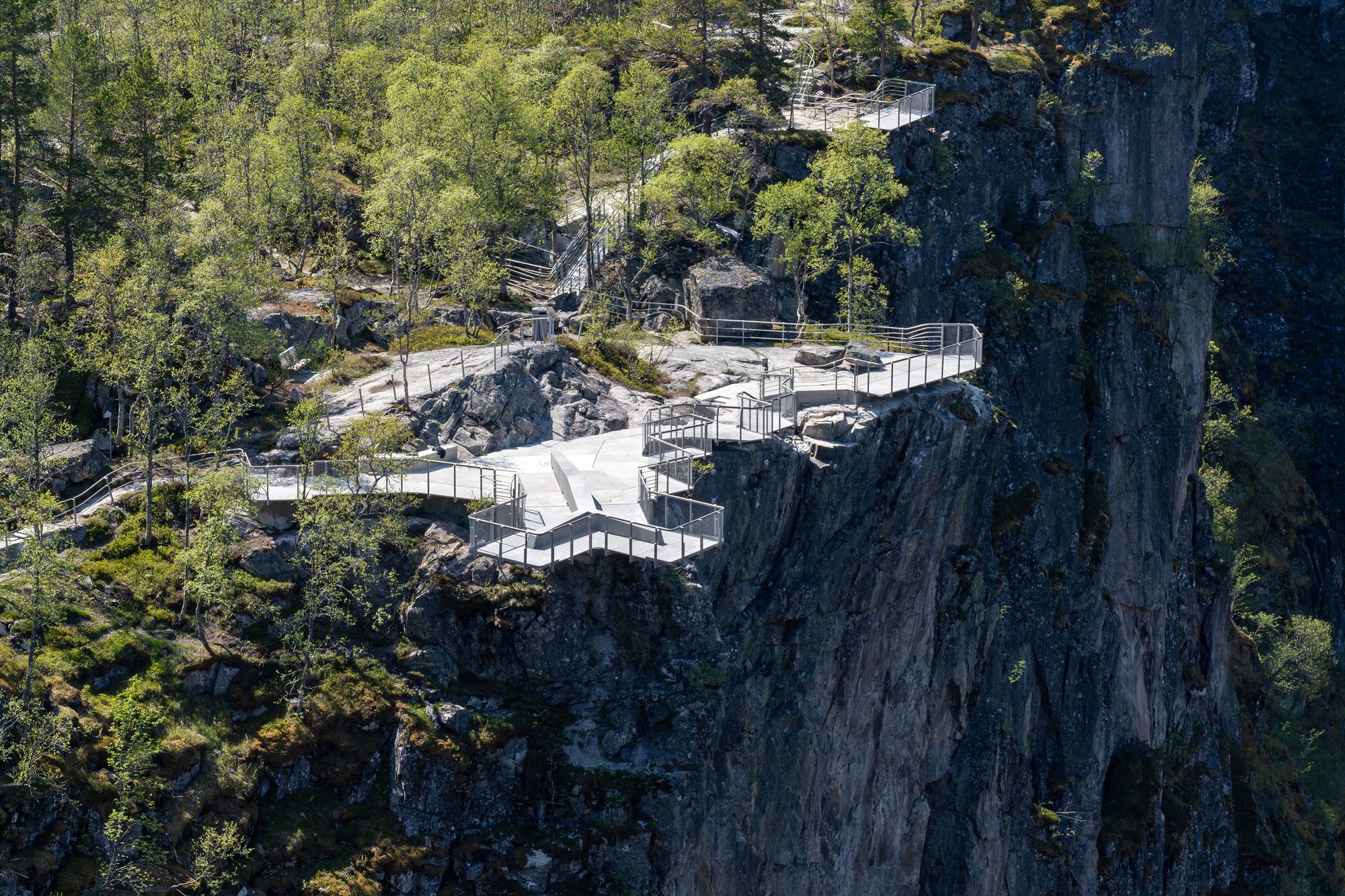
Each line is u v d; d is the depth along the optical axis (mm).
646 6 108312
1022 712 90188
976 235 97438
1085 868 94188
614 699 57125
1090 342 103188
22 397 62281
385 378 69000
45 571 52375
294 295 78438
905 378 70000
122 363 64250
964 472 73250
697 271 83562
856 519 67188
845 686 68062
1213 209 138000
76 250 76438
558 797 55531
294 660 56250
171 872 49656
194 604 57000
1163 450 108562
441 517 58781
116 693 53219
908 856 75062
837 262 88125
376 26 117188
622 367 74688
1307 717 151000
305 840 52688
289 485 60094
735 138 92750
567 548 53312
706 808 59000
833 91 102625
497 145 90188
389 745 55375
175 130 87000
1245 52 198250
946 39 110562
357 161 99000
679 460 56969
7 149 82750
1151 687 108500
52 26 86938
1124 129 115438
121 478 63344
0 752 48688
